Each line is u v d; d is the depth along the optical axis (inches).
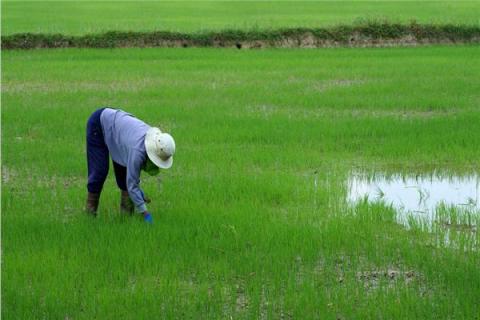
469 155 634.2
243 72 1084.5
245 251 413.1
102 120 445.4
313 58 1234.0
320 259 409.1
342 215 480.7
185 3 2194.9
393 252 419.8
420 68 1122.7
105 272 386.6
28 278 379.2
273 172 574.2
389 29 1444.4
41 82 1004.6
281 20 1657.2
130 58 1234.0
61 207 490.9
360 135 698.8
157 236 425.7
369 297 358.6
